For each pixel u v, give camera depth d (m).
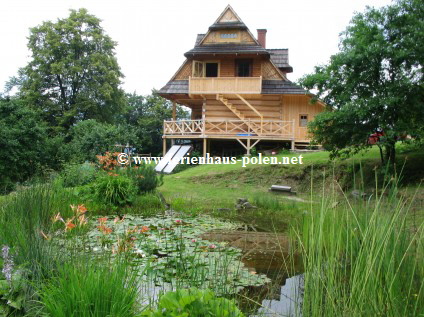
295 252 5.47
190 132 21.69
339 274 2.93
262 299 3.68
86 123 20.75
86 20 31.22
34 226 3.72
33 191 5.27
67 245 3.77
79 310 2.56
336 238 3.52
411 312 2.53
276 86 21.47
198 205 10.66
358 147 11.60
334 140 11.57
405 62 10.55
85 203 9.66
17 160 16.30
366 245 2.72
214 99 22.30
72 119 31.25
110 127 19.92
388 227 2.79
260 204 10.62
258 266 4.80
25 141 17.08
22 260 3.22
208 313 2.30
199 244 5.79
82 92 30.69
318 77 11.59
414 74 10.55
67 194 8.44
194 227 7.46
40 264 3.12
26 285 2.92
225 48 21.91
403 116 10.61
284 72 25.23
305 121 21.48
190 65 22.59
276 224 8.10
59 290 2.71
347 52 10.95
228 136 20.77
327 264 3.00
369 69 10.73
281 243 6.17
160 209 10.05
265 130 20.39
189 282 3.56
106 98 30.80
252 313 3.33
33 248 3.31
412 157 12.30
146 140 36.16
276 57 24.92
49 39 29.80
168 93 21.81
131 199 10.16
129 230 4.14
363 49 10.70
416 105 10.27
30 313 2.74
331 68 11.40
